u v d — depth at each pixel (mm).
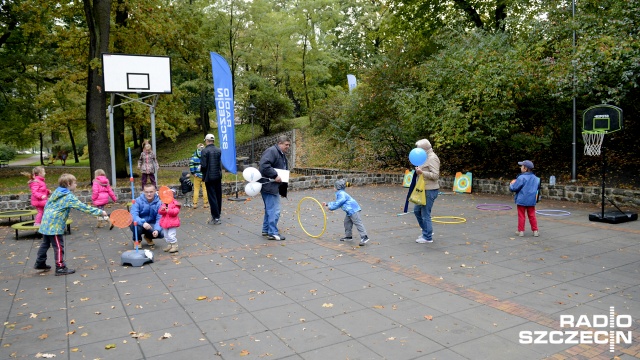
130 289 5457
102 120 16141
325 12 32938
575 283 5449
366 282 5594
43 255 6301
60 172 26094
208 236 8609
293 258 6855
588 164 13898
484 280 5609
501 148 17000
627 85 10992
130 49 20047
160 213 7172
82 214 11609
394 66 18484
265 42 31672
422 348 3750
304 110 42094
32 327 4320
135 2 17828
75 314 4648
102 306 4875
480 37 14758
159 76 15195
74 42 18516
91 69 15891
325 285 5500
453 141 15094
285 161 8391
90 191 12875
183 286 5543
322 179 16953
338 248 7480
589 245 7430
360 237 7980
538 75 12617
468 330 4109
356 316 4480
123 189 13477
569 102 13805
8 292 5402
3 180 21594
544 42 13164
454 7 22016
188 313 4633
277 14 33000
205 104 38438
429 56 19016
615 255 6770
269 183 8148
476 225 9344
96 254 7309
